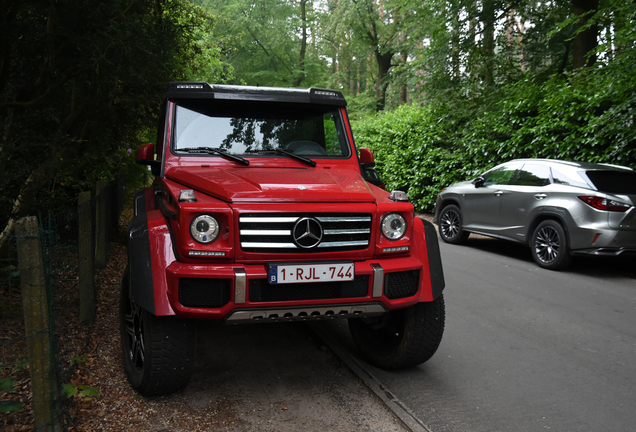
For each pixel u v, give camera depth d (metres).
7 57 4.93
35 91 5.35
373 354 3.78
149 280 2.89
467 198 8.98
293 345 4.17
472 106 13.06
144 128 8.97
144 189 4.31
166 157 3.81
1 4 4.52
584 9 11.00
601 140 8.20
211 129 4.00
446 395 3.32
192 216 2.87
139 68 5.87
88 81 5.95
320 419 2.97
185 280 2.85
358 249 3.12
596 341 4.36
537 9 14.73
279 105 4.21
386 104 29.52
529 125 10.09
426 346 3.45
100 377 3.39
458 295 5.79
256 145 4.04
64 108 6.09
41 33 4.91
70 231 4.07
